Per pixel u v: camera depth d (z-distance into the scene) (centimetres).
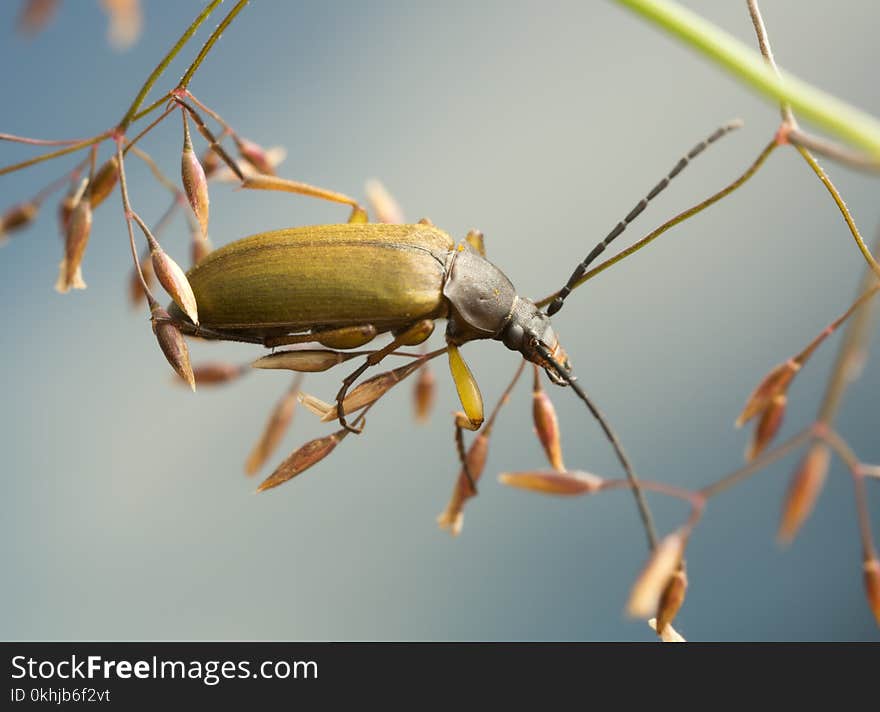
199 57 8
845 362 8
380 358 9
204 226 8
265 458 9
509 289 9
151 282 9
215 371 9
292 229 9
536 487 8
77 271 8
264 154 9
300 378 9
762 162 8
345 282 9
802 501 8
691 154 9
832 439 8
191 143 9
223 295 9
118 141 8
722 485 8
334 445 9
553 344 9
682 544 8
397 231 9
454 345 9
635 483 8
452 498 9
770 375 8
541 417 9
